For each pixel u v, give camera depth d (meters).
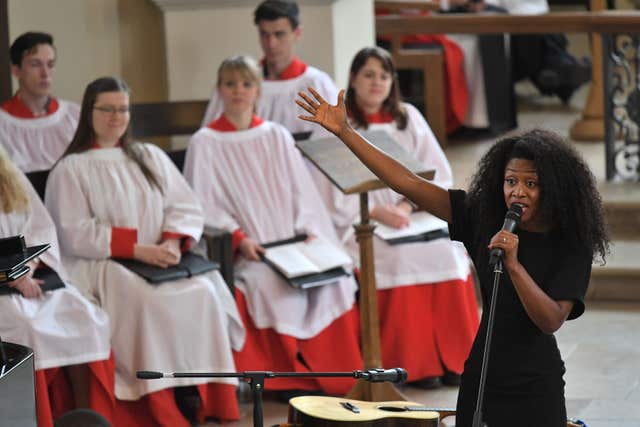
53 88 17.81
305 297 14.19
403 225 14.75
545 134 8.41
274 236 14.69
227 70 14.68
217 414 13.36
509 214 8.00
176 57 18.58
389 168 9.02
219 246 13.96
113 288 13.25
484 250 8.55
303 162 15.11
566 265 8.27
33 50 15.94
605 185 19.00
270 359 14.08
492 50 23.47
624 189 18.67
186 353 13.19
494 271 7.89
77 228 13.43
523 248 8.38
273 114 16.52
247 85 14.68
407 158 12.49
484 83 23.58
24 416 8.56
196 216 13.98
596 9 23.55
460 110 23.55
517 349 8.38
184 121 16.69
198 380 13.19
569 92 25.97
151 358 13.02
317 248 14.48
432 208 8.99
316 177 15.44
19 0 17.22
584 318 16.39
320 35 18.27
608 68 18.97
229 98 14.72
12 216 12.85
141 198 13.79
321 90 16.53
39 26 17.52
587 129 22.48
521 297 7.94
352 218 15.16
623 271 16.86
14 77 17.30
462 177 20.23
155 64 18.97
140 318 13.08
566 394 13.76
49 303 12.57
